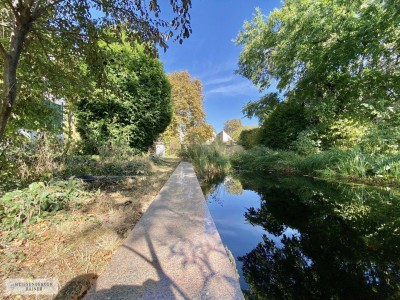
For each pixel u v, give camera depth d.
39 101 2.79
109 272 1.00
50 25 2.09
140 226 1.57
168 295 0.85
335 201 3.42
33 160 3.21
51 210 2.17
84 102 5.77
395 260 1.73
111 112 6.05
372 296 1.37
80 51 2.34
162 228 1.53
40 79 2.55
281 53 8.58
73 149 4.58
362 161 4.62
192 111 21.08
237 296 0.85
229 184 5.29
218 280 0.95
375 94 6.27
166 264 1.07
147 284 0.92
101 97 3.05
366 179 4.44
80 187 2.89
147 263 1.08
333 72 7.12
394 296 1.37
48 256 1.41
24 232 1.69
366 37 5.69
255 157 7.89
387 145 4.83
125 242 1.31
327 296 1.36
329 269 1.63
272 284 1.49
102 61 2.49
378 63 6.36
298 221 2.71
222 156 7.21
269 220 2.80
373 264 1.68
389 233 2.19
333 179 5.08
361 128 6.11
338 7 6.19
